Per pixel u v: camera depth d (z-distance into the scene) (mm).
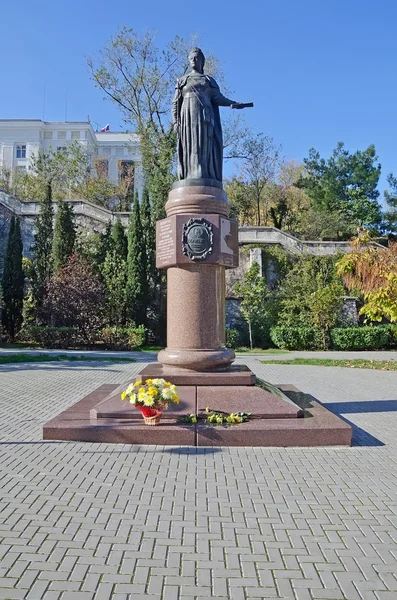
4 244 32094
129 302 28094
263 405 6672
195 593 2918
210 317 7543
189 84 8297
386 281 16812
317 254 30562
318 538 3654
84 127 69500
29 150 68125
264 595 2908
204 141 8117
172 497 4414
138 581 3041
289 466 5344
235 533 3715
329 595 2916
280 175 51344
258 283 26891
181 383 7023
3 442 6199
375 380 13242
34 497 4383
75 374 13672
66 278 25781
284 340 25984
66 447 5953
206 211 7754
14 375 13219
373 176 44125
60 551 3408
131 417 6551
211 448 5977
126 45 32281
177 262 7543
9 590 2934
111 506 4195
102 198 47094
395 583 3059
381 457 5750
